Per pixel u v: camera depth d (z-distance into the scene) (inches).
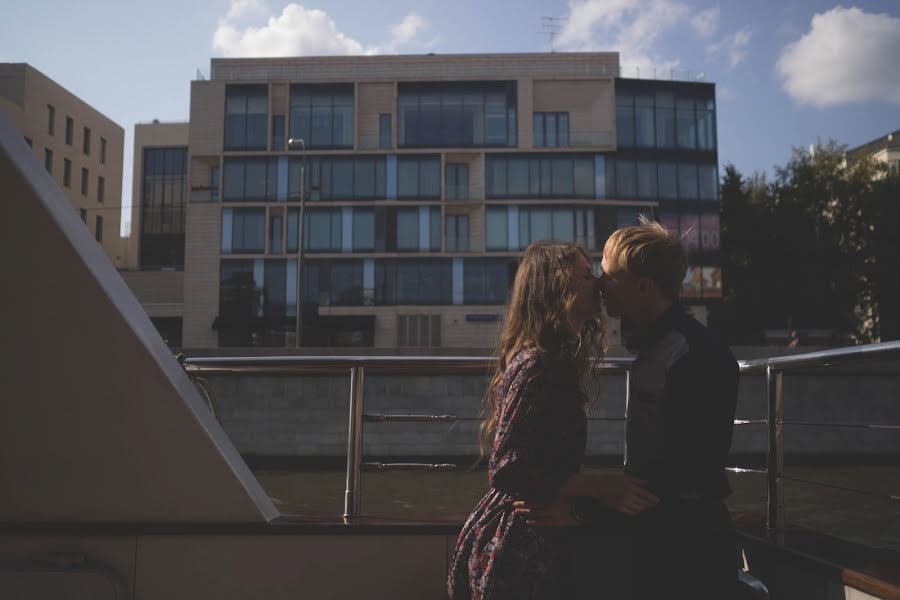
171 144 2394.2
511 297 64.7
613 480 60.7
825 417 580.7
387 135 1567.4
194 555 86.2
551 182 1529.3
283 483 457.4
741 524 98.0
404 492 369.7
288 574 86.9
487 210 1533.0
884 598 66.7
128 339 78.2
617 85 1535.4
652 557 63.8
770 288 1515.7
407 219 1534.2
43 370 78.5
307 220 1534.2
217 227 1534.2
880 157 2188.7
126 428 81.6
